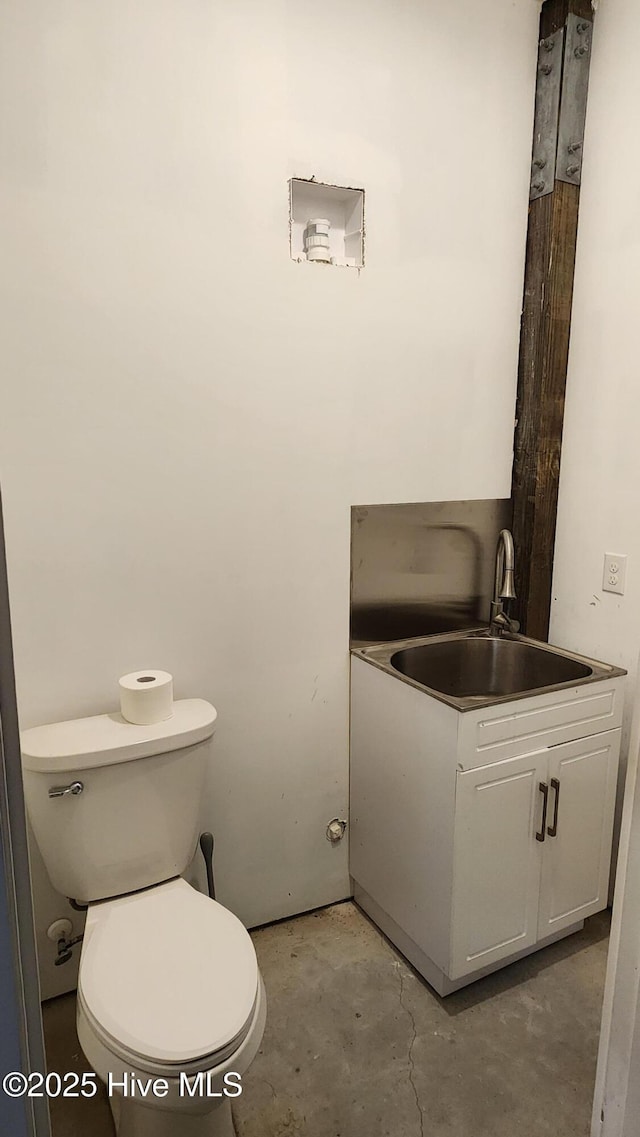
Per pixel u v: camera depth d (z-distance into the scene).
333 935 1.88
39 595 1.48
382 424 1.85
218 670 1.73
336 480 1.81
